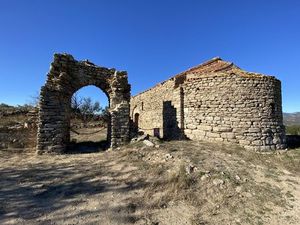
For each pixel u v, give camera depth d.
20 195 7.41
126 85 15.22
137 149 12.02
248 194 7.87
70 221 6.09
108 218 6.32
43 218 6.17
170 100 16.83
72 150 14.00
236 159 10.90
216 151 11.71
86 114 29.67
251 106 13.16
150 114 22.47
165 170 9.18
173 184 8.15
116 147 13.71
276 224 6.48
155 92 21.34
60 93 13.44
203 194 7.77
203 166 9.45
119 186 8.23
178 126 15.32
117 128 13.84
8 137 13.76
